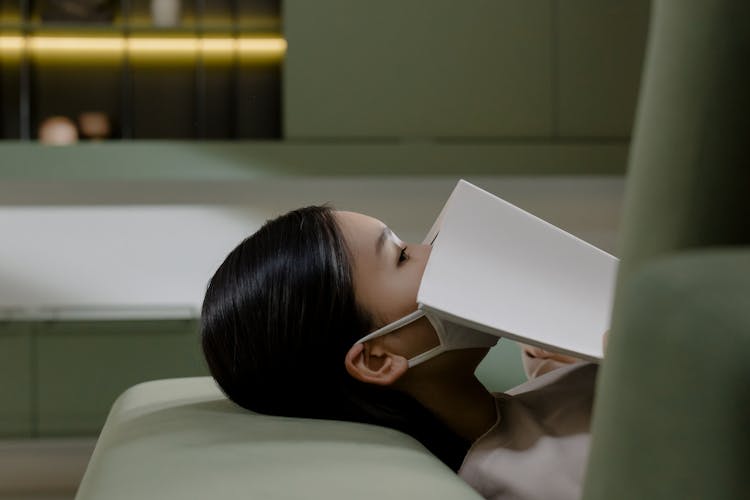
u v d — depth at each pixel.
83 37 3.66
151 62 3.79
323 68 3.32
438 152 3.30
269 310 0.68
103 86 3.76
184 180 3.47
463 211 0.70
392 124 3.34
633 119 3.39
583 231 3.64
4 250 3.49
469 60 3.36
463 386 0.72
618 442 0.19
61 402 3.14
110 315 3.36
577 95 3.39
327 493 0.40
